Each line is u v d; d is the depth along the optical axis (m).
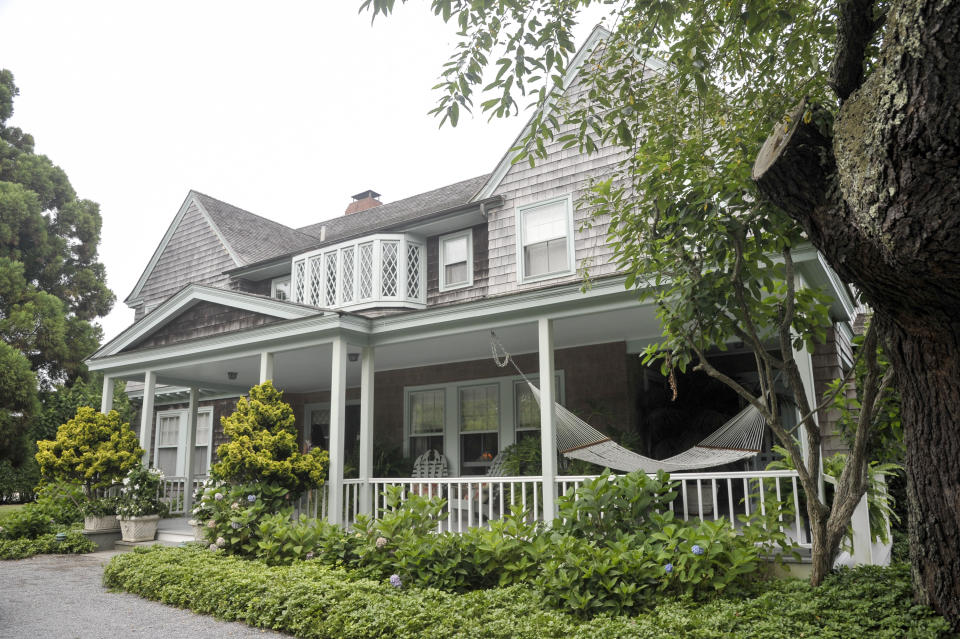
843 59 3.09
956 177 2.23
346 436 13.01
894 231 2.49
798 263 5.70
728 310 4.73
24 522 9.55
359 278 11.70
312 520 7.36
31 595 6.34
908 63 2.21
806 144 3.02
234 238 15.36
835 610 3.88
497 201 10.80
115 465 9.72
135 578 6.36
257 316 9.54
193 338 9.73
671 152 4.88
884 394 4.65
